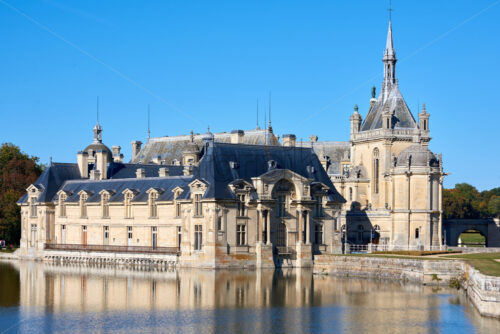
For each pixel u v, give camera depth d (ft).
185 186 549.54
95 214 608.60
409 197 643.45
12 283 447.01
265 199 515.91
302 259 527.40
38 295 400.26
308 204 534.78
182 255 527.81
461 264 415.85
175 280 453.17
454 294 394.11
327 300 379.76
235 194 510.17
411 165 643.45
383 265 456.86
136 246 566.36
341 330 318.45
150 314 347.56
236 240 510.99
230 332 314.55
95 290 416.05
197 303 373.40
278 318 338.95
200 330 317.83
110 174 652.07
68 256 600.80
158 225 563.89
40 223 633.61
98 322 332.19
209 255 507.30
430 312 348.18
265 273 489.26
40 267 552.00
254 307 362.74
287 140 619.26
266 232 518.37
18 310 358.84
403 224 641.81
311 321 333.42
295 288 417.90
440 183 648.38
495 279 328.90
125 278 467.11
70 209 626.23
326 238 549.54
